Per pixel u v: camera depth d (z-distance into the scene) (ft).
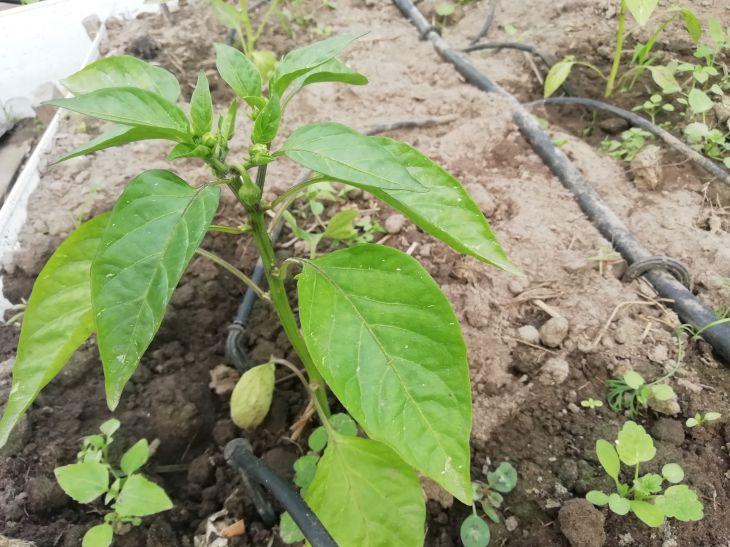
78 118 1.27
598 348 0.81
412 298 0.49
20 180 1.10
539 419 0.75
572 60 1.31
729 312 0.82
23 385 0.53
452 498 0.70
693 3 1.42
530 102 1.29
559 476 0.70
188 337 0.91
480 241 0.53
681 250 0.92
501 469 0.70
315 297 0.51
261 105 0.58
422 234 0.98
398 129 1.18
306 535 0.62
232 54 0.59
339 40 0.58
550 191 1.03
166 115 0.49
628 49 1.35
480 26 1.55
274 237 1.01
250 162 0.49
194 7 1.61
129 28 1.53
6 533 0.70
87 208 1.07
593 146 1.16
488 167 1.09
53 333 0.54
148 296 0.41
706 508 0.65
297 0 1.63
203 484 0.77
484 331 0.84
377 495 0.58
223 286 0.97
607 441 0.72
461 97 1.23
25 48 1.50
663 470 0.65
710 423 0.72
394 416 0.45
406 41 1.49
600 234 0.95
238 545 0.69
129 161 1.16
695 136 1.07
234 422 0.79
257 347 0.88
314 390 0.71
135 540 0.70
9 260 1.00
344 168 0.44
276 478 0.68
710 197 1.01
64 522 0.72
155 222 0.43
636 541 0.64
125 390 0.83
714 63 1.25
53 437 0.78
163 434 0.80
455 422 0.45
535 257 0.92
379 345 0.48
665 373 0.77
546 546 0.65
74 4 1.54
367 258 0.52
